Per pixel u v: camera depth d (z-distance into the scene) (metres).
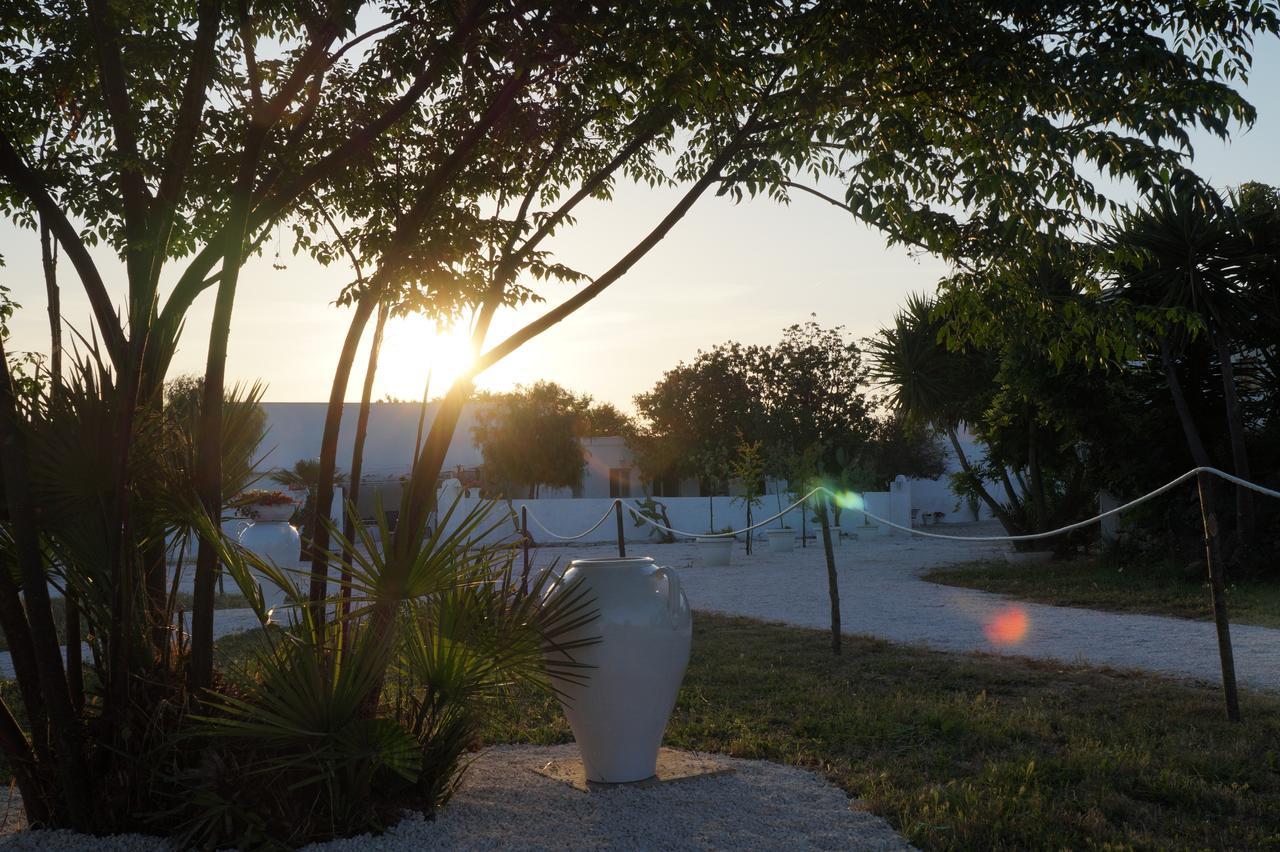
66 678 4.40
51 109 5.47
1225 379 14.41
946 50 4.99
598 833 4.30
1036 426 19.44
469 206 6.07
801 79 5.10
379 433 42.56
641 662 4.91
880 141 5.05
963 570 17.88
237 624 11.71
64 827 4.30
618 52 5.03
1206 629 10.34
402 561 4.12
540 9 4.77
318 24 4.68
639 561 5.09
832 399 39.72
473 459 44.19
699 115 5.58
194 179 5.27
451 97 5.79
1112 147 4.75
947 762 5.49
